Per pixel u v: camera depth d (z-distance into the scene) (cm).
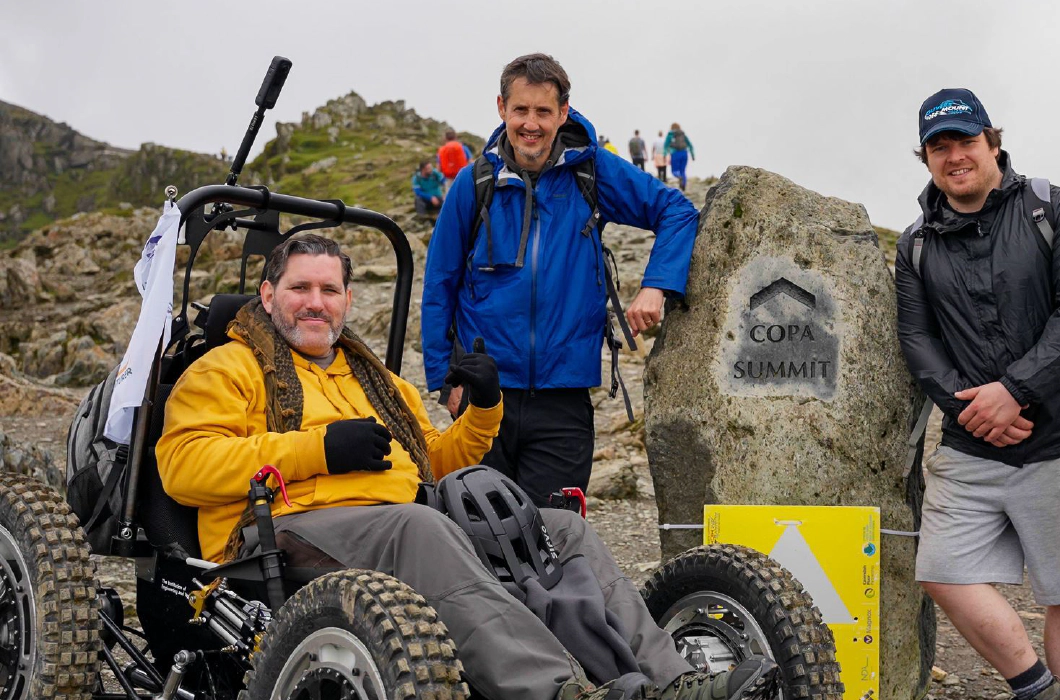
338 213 432
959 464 423
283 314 375
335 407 376
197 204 376
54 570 329
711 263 495
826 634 323
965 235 419
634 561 718
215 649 359
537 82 459
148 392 356
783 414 477
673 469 498
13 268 1998
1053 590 410
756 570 335
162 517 363
